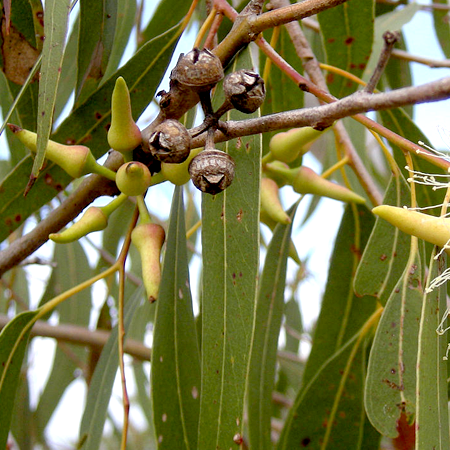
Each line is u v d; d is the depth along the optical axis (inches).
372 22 10.9
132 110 9.4
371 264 8.9
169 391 8.4
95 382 9.7
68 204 8.5
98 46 9.1
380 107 5.7
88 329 14.0
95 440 9.2
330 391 10.3
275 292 10.2
